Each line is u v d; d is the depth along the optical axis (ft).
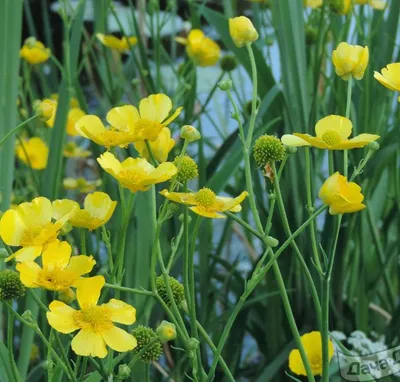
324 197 2.84
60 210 2.89
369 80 4.05
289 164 3.88
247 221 5.09
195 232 2.93
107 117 2.99
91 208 2.90
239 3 7.13
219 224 6.79
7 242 2.82
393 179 4.61
